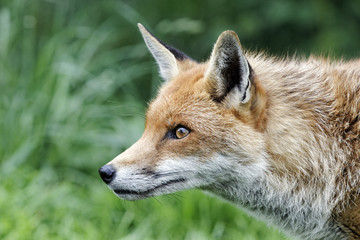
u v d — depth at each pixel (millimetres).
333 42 16078
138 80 17328
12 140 12969
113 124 14102
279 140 7855
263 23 17062
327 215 7977
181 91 8008
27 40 14820
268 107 7914
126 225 11109
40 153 13266
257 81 7719
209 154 7750
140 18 15781
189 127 7785
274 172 7918
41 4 17094
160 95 8398
